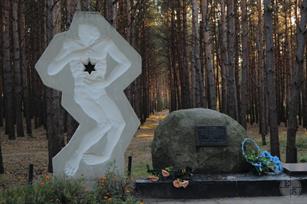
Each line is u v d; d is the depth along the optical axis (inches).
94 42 333.4
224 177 340.2
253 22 1349.7
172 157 352.2
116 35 335.3
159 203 313.7
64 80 327.9
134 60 336.2
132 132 335.0
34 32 1074.7
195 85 987.9
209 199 325.1
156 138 365.7
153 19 1596.9
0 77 1093.8
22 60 971.3
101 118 332.5
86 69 333.7
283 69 1310.3
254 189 331.3
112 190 288.7
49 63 326.0
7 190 231.5
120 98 335.0
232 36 772.6
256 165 348.5
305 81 1174.3
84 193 257.4
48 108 540.1
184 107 1272.1
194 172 350.6
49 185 243.4
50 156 506.6
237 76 1261.1
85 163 326.0
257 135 1008.2
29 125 914.7
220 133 357.1
